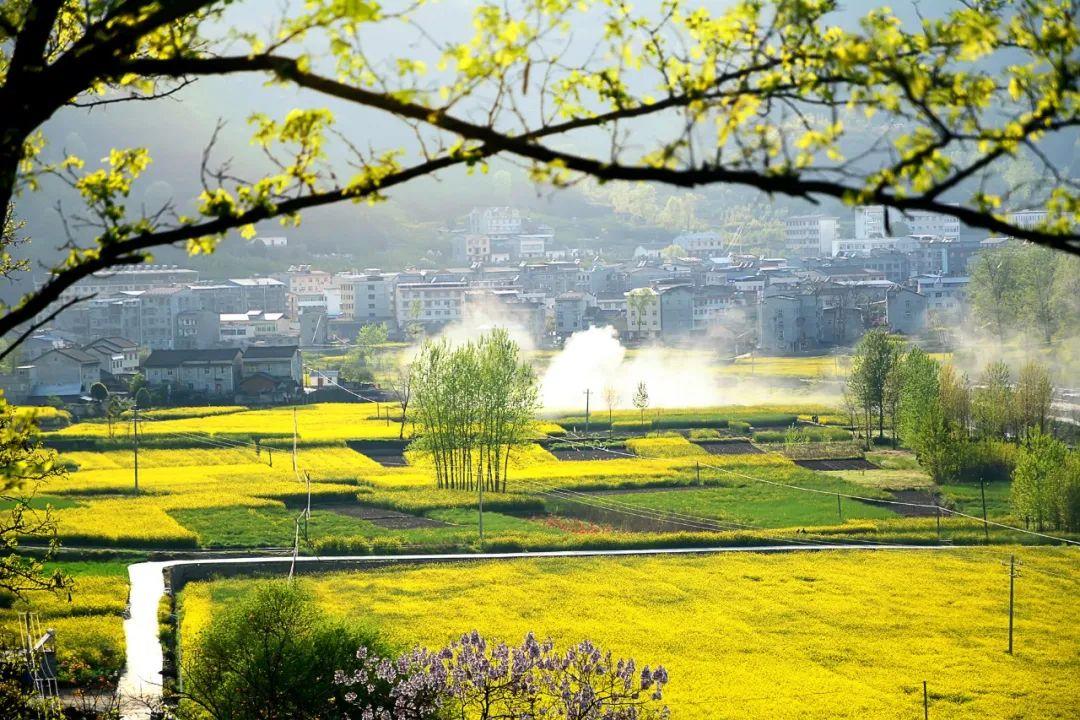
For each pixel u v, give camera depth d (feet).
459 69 46.75
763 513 433.48
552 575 345.31
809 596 324.19
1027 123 45.27
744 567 355.15
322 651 206.59
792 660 270.67
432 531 401.70
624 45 51.37
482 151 49.32
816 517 426.10
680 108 49.88
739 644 281.54
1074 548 380.37
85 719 201.87
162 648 266.77
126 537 368.68
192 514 418.72
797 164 43.50
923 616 306.14
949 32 49.34
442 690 156.66
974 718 235.40
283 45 48.37
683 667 264.31
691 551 375.25
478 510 442.91
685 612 308.40
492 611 307.17
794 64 50.08
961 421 570.46
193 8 49.70
